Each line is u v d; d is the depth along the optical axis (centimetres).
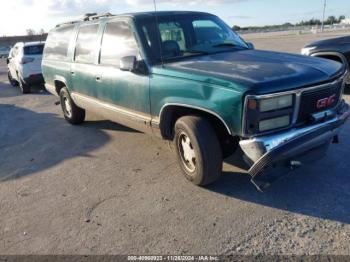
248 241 328
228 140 425
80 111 734
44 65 794
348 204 373
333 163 464
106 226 370
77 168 528
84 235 357
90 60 589
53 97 1161
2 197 455
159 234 349
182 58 467
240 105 349
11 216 406
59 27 740
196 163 407
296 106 366
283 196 399
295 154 365
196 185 434
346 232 329
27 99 1173
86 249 335
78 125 757
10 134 743
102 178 485
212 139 397
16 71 1319
